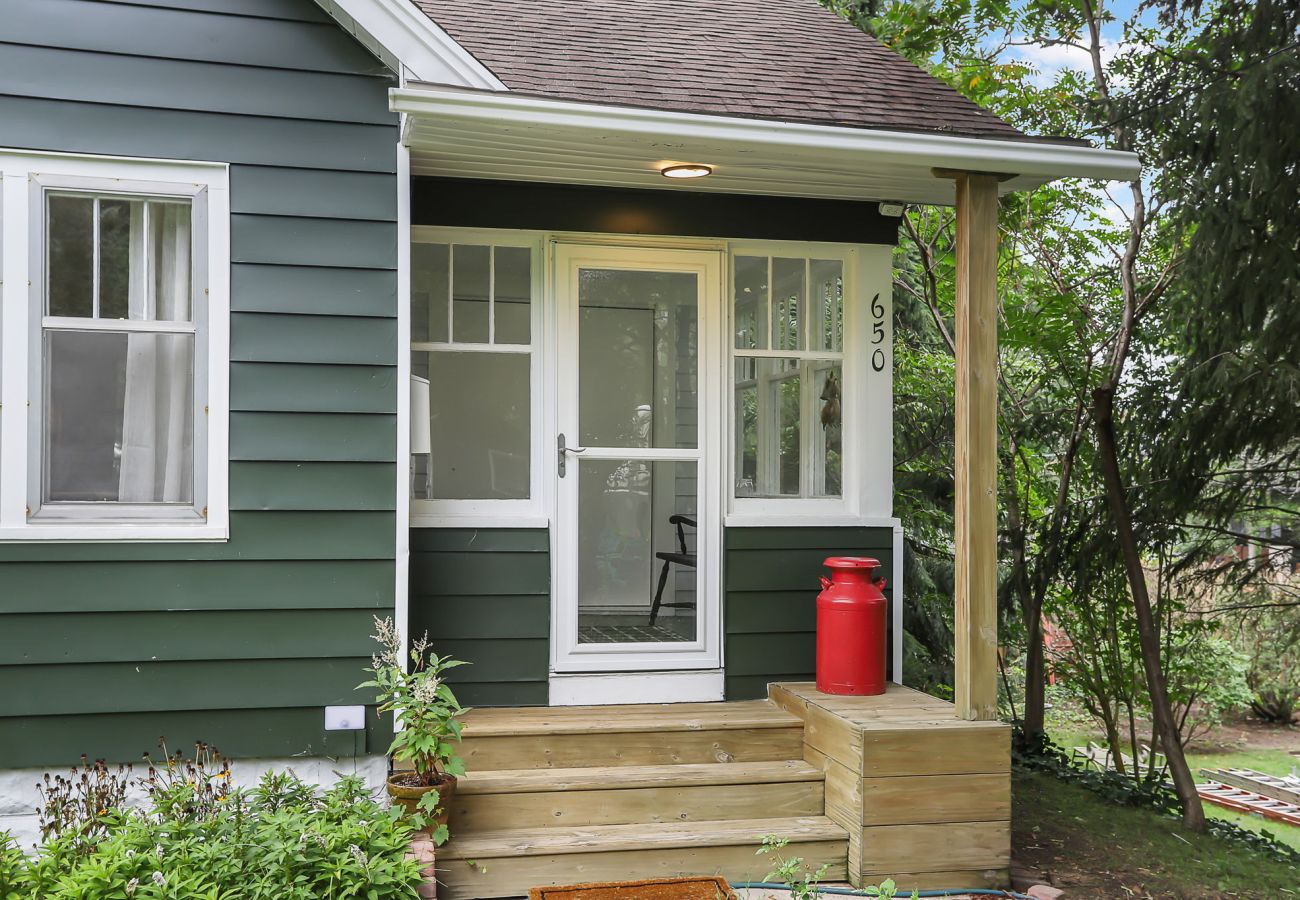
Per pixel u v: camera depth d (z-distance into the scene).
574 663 4.98
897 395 9.25
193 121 4.10
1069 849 4.89
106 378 4.04
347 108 4.25
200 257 4.10
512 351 5.01
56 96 3.96
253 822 3.46
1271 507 6.09
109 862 3.04
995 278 4.46
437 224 4.85
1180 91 6.25
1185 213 5.86
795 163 4.50
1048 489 7.84
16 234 3.93
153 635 4.04
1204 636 7.51
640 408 5.12
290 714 4.15
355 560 4.21
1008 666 9.70
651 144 4.21
